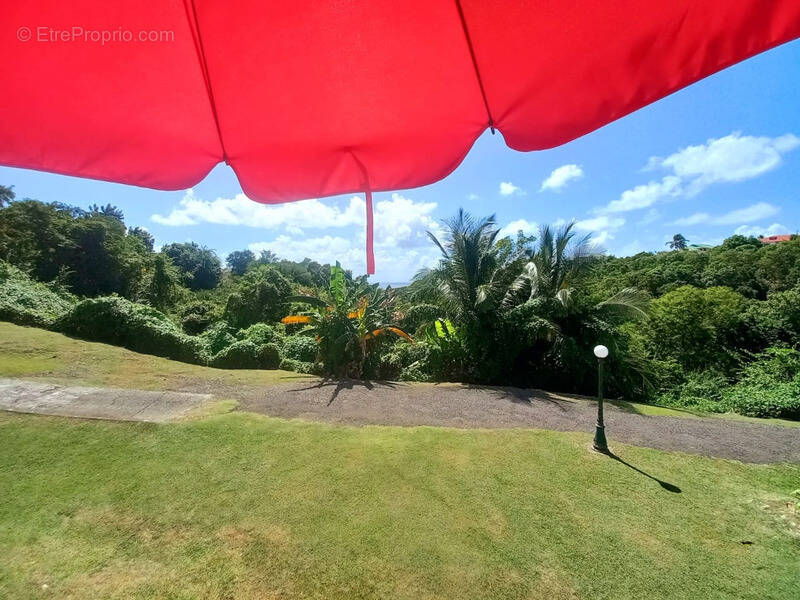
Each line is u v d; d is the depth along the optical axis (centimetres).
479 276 1104
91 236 2122
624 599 301
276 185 86
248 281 2108
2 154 74
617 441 611
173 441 525
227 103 76
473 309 1080
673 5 64
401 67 76
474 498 425
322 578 307
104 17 66
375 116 80
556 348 1029
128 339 1103
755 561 345
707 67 68
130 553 323
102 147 76
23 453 468
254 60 73
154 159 80
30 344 943
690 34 66
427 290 1261
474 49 73
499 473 482
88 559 314
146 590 288
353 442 553
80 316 1110
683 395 1159
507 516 396
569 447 570
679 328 1780
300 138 82
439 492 433
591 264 1091
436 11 70
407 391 877
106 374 830
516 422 684
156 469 453
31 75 69
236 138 80
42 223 1983
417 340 1232
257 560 321
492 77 76
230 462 478
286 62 74
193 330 2055
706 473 513
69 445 496
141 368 909
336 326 1054
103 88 71
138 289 2423
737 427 736
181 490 414
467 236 1114
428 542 352
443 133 83
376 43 73
